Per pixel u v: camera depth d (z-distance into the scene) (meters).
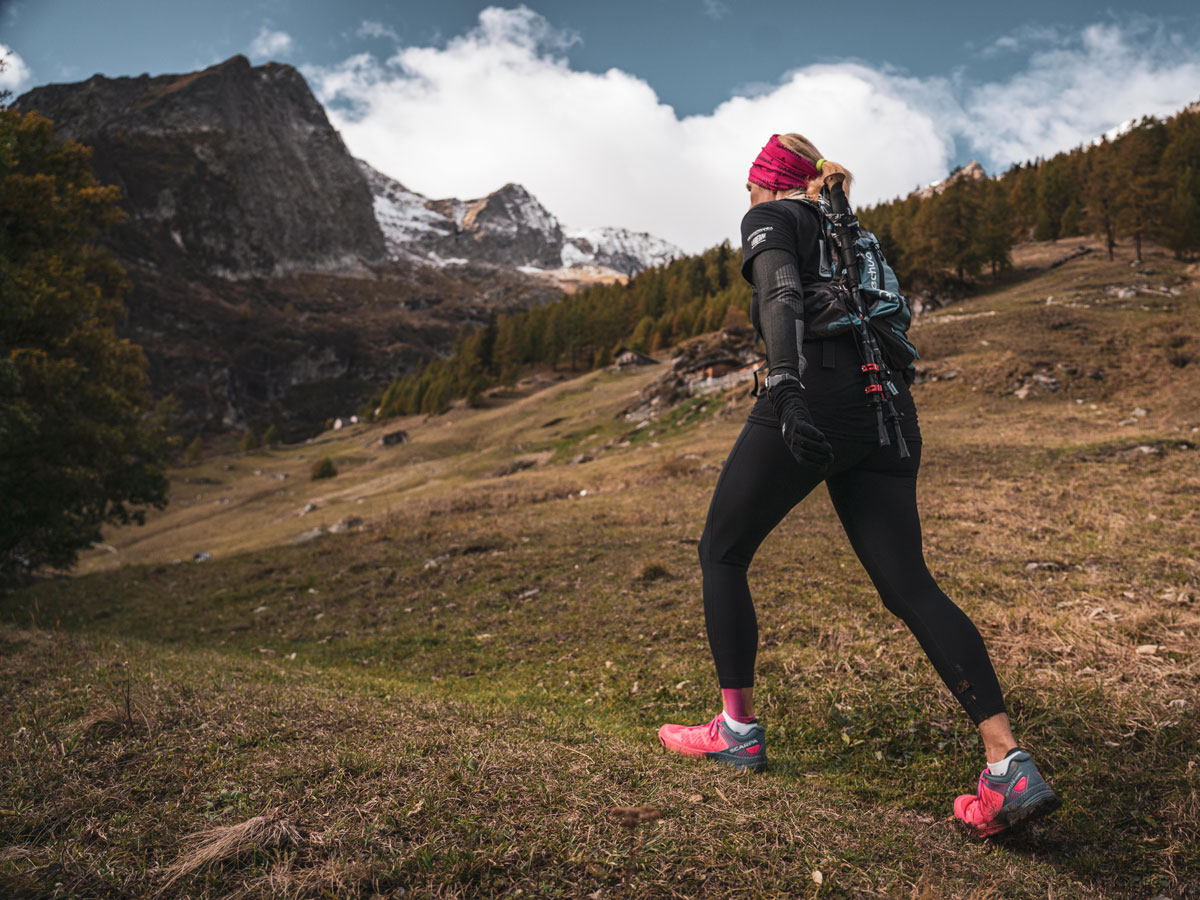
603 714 3.57
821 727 2.98
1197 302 35.94
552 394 65.00
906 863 1.56
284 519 38.78
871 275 1.89
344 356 191.00
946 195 59.75
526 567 8.78
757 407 2.03
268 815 1.51
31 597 13.01
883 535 1.93
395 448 64.31
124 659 3.66
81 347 14.73
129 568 16.08
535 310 116.31
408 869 1.34
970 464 13.44
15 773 1.72
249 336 183.00
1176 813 2.03
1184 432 14.22
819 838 1.59
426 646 6.09
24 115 13.30
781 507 2.05
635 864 1.40
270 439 110.31
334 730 2.16
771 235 1.87
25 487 13.59
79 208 14.47
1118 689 2.86
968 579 5.39
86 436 13.87
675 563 7.78
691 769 2.08
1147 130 66.06
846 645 3.97
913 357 1.96
